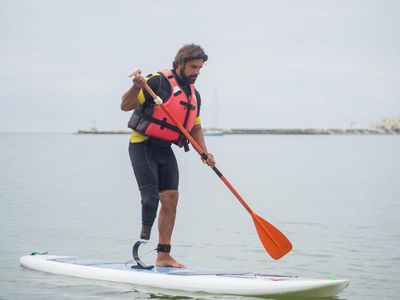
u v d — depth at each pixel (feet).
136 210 47.60
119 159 133.28
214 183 73.26
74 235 36.14
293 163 118.52
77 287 23.71
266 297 22.35
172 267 25.45
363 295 23.65
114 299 22.16
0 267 27.07
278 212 46.98
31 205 49.55
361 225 40.55
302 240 35.29
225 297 22.39
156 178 24.73
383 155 156.15
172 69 24.76
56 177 79.10
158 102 23.70
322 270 28.04
